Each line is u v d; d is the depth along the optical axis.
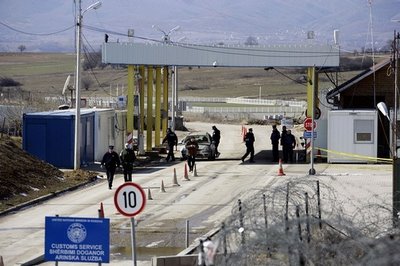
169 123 148.00
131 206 37.19
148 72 114.81
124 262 43.69
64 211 61.53
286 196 46.44
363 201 57.59
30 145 89.19
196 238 49.75
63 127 88.69
